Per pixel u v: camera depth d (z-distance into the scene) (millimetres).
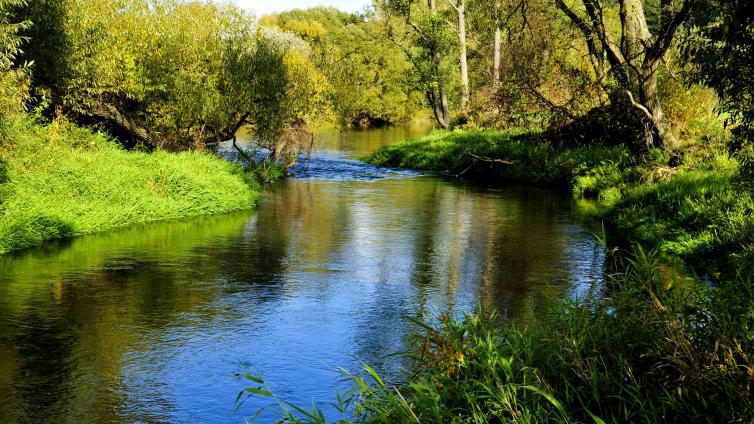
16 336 7551
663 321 5004
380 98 76625
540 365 5258
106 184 15117
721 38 6234
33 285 9617
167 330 7852
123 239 13008
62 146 16219
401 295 9453
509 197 20219
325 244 12984
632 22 19203
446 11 47312
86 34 18250
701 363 4633
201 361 6918
